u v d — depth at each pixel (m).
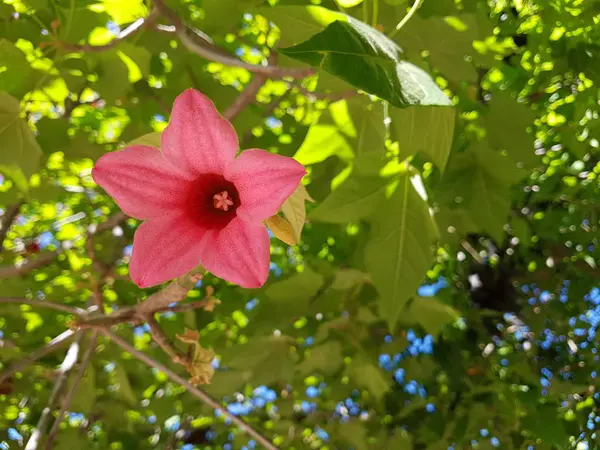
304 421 0.38
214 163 0.12
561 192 0.42
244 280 0.12
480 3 0.25
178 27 0.22
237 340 0.40
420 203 0.17
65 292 0.34
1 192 0.29
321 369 0.32
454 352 0.40
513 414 0.37
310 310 0.30
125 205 0.12
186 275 0.16
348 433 0.36
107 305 0.36
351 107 0.18
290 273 0.41
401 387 0.42
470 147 0.23
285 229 0.13
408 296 0.17
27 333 0.37
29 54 0.25
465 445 0.37
